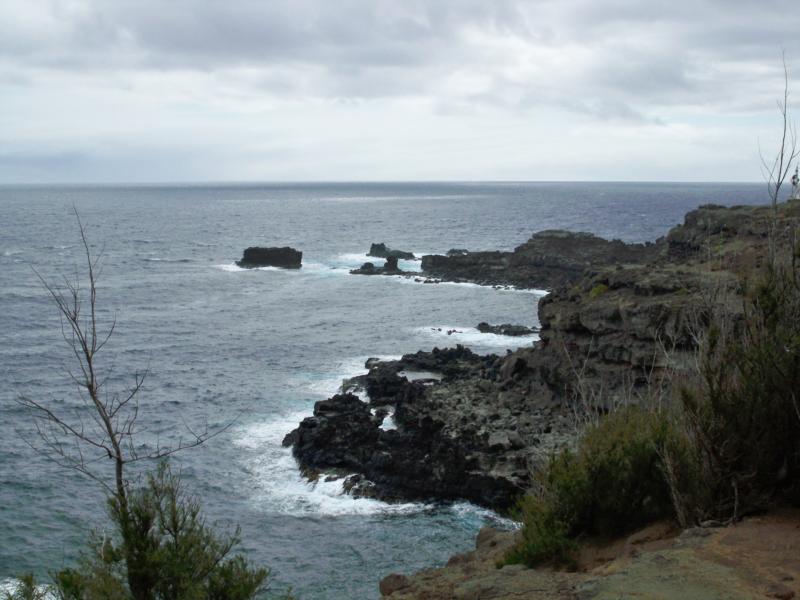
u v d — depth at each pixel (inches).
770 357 482.3
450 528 1327.5
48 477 1529.3
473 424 1572.3
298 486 1496.1
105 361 2449.6
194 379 2250.2
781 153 516.7
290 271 4849.9
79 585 458.9
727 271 655.1
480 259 4613.7
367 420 1672.0
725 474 476.1
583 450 527.5
